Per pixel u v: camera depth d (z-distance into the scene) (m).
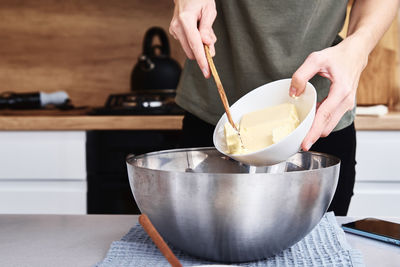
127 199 1.67
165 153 0.69
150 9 2.08
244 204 0.48
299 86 0.62
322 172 0.50
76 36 2.11
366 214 1.58
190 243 0.53
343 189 0.98
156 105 1.67
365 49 0.71
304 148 0.60
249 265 0.54
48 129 1.62
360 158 1.57
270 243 0.52
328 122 0.64
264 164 0.59
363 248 0.58
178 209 0.50
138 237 0.62
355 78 0.67
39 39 2.12
